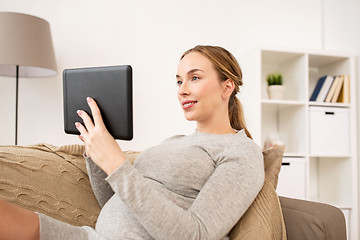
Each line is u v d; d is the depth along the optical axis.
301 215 1.09
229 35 2.66
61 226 0.82
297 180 2.33
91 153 0.84
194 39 2.60
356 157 2.47
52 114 2.34
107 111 0.88
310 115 2.41
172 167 1.01
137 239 0.88
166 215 0.79
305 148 2.37
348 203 2.46
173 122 2.53
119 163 0.82
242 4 2.69
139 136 2.47
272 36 2.74
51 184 1.15
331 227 1.04
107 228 0.94
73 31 2.40
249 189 0.92
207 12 2.63
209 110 1.12
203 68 1.10
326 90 2.49
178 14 2.58
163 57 2.54
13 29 1.89
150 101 2.50
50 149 1.27
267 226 0.97
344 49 2.68
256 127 2.25
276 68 2.75
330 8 2.78
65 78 0.94
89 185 1.25
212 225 0.83
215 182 0.90
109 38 2.46
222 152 1.02
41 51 1.96
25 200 1.08
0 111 2.28
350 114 2.48
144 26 2.52
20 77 2.16
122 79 0.87
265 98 2.71
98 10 2.45
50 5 2.37
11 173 1.08
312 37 2.80
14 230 0.74
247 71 2.42
